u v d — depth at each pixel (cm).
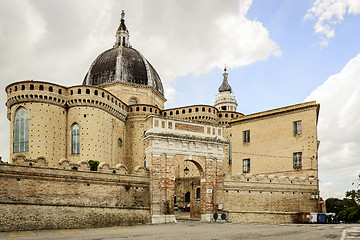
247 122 6944
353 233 2844
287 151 6262
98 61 10625
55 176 3759
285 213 5312
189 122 4816
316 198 5669
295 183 5559
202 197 4806
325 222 5169
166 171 4503
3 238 2733
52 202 3691
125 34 11681
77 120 7956
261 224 4162
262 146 6631
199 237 2653
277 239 2488
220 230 3228
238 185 5069
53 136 7750
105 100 8300
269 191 5288
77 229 3578
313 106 6028
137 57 10762
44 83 7775
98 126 8044
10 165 3497
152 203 4350
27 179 3588
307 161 5981
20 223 3428
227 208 4909
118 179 4209
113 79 10044
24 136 7631
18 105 7731
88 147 7806
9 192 3459
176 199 8169
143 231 3225
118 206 4116
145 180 4431
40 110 7662
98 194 4025
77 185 3897
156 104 10875
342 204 10244
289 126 6312
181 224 4150
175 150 4600
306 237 2592
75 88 8038
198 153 4778
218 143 4944
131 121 9581
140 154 9344
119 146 9181
